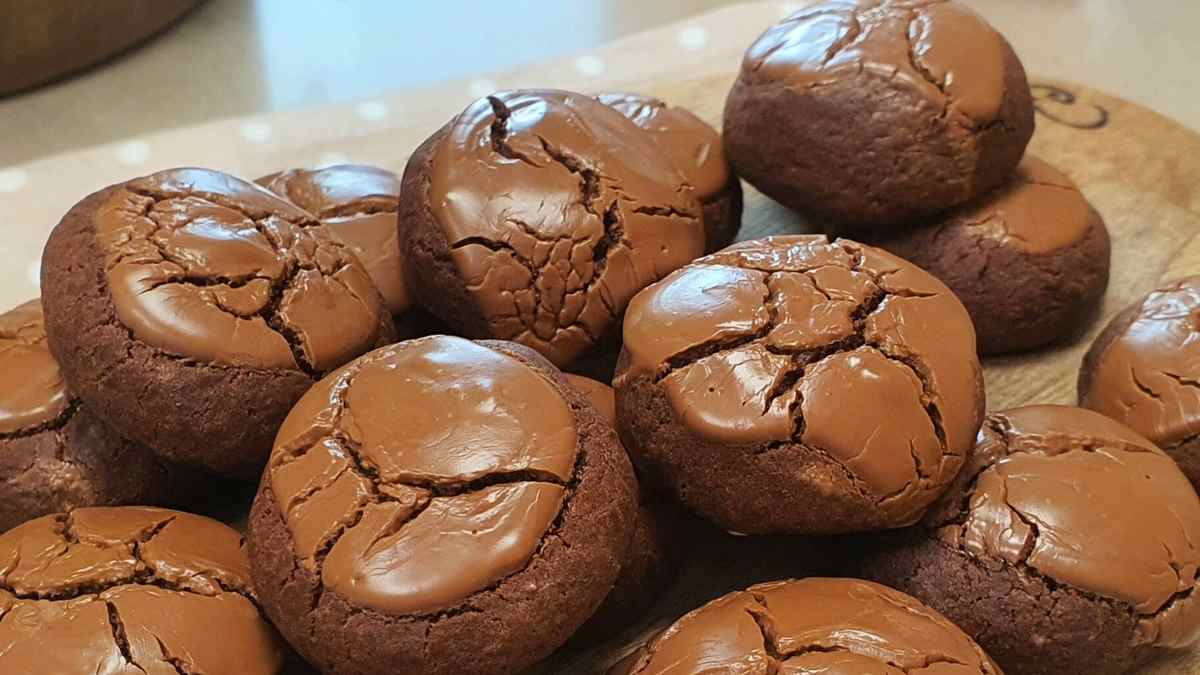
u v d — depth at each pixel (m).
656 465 0.29
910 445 0.28
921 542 0.29
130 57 0.47
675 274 0.30
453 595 0.26
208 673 0.27
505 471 0.27
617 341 0.32
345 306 0.30
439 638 0.26
